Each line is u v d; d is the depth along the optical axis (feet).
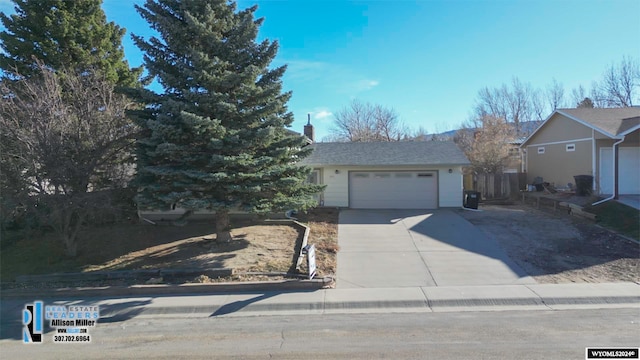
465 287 27.35
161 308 24.70
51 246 40.50
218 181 33.37
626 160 58.54
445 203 59.67
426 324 20.75
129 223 47.91
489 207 60.90
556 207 54.54
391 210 58.44
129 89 35.45
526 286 27.22
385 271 31.58
